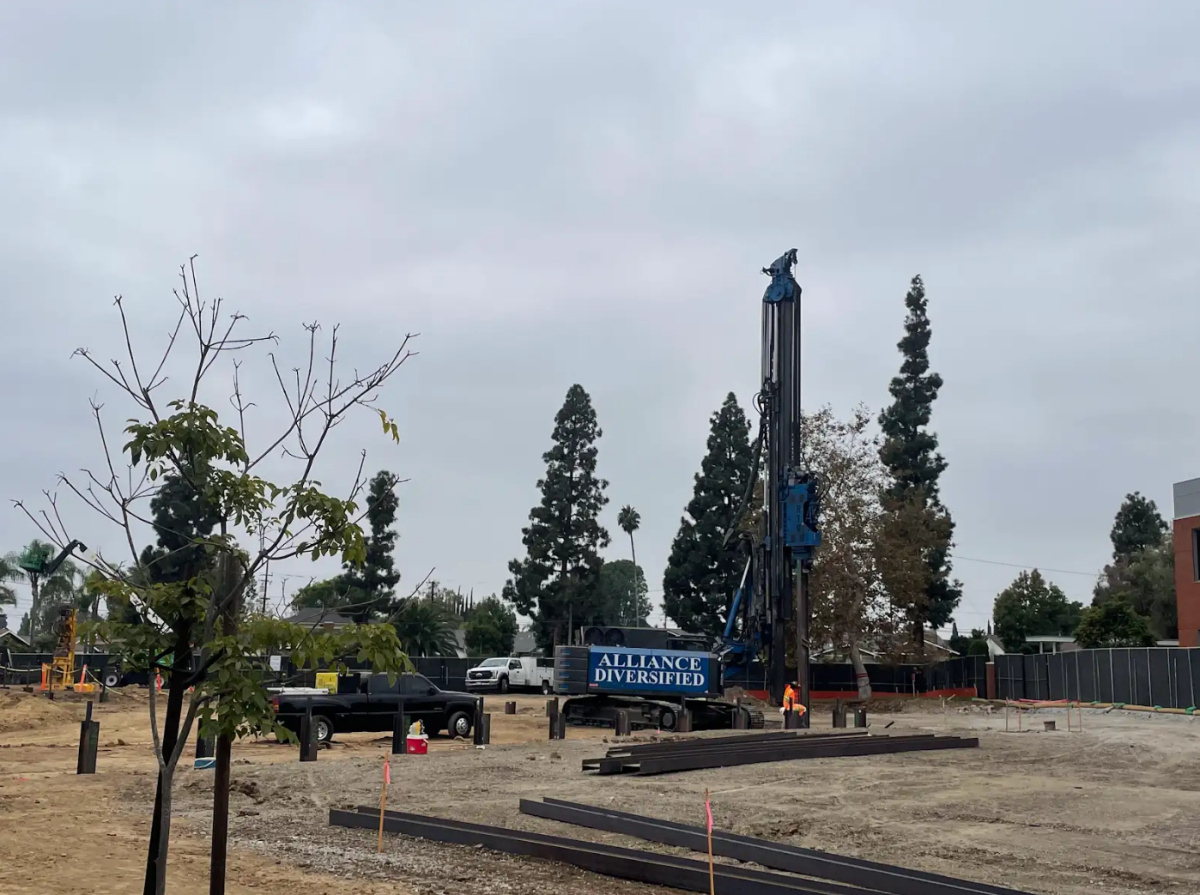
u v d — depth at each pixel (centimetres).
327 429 750
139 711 4038
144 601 698
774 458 4050
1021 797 1889
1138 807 1783
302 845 1325
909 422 7350
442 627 6950
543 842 1271
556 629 7044
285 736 690
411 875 1155
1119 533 10088
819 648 5994
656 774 2167
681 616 7419
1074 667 5216
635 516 10900
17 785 1828
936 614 7006
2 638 6056
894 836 1479
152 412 721
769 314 4112
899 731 3672
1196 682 4319
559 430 7350
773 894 1045
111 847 1275
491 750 2623
